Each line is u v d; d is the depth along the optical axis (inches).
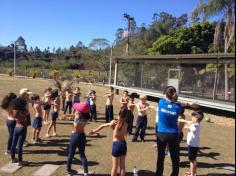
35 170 327.0
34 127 422.0
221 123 707.4
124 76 1279.5
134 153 410.0
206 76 864.3
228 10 964.0
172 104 289.3
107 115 602.2
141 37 3021.7
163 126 290.2
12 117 360.5
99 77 2151.8
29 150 395.5
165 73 1024.9
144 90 1112.2
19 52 4133.9
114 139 285.0
